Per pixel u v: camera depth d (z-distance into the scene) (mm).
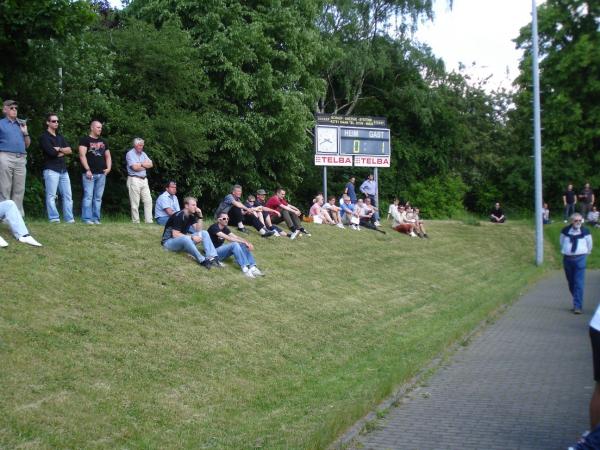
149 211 13820
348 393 7062
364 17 39156
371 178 25562
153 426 5641
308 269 14047
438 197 43438
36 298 7570
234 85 24734
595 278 21438
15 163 10070
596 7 37719
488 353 9547
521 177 46000
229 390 6898
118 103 20672
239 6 25578
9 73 15852
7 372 5781
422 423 6250
